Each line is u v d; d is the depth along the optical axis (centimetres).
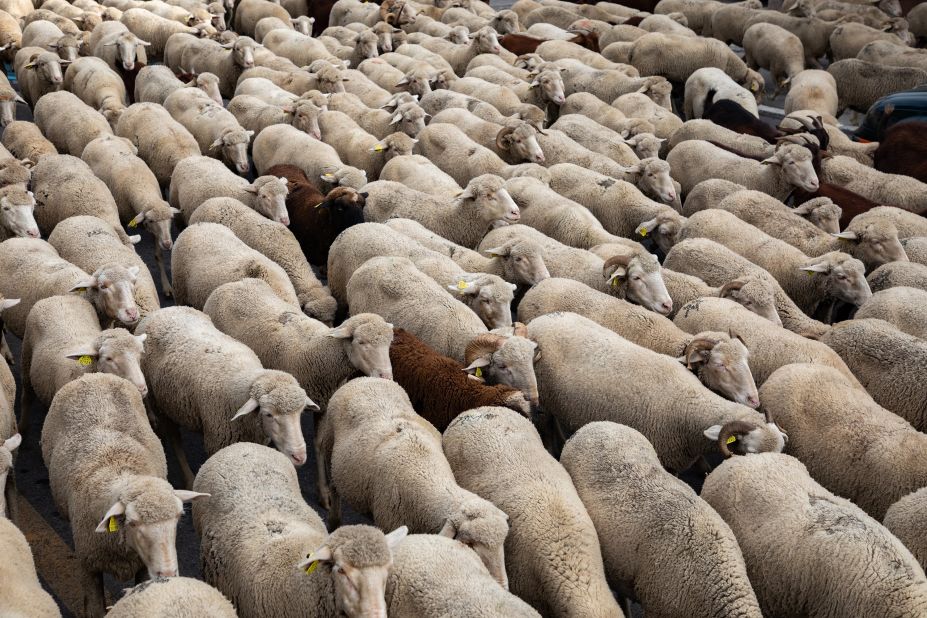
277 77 2064
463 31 2448
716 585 696
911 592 666
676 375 941
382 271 1120
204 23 2469
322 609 657
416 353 977
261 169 1689
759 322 1078
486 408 859
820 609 716
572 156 1653
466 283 1110
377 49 2330
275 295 1095
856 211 1507
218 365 927
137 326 1046
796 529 737
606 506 774
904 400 1005
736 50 3259
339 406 877
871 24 2731
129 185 1468
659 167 1538
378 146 1592
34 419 1082
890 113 2006
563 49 2348
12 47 2375
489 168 1572
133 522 693
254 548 702
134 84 2153
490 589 645
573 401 977
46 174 1413
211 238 1198
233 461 781
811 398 923
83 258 1191
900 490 841
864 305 1178
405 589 662
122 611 596
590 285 1183
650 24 2622
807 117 1830
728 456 840
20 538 719
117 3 2709
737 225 1361
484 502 726
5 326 1171
